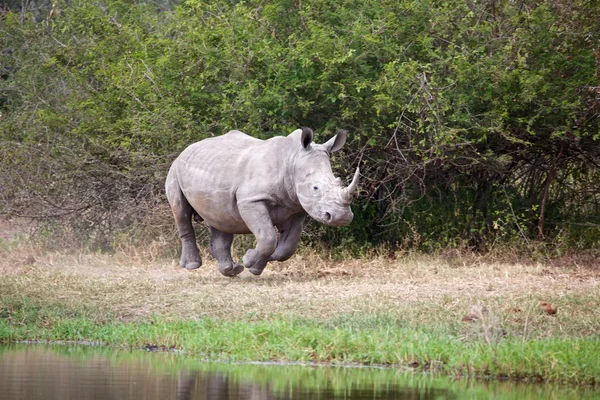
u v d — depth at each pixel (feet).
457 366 101.45
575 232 190.39
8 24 250.78
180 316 128.77
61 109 217.15
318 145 144.97
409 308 128.57
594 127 177.06
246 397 86.33
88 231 200.95
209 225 157.99
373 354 106.11
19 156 202.39
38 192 199.11
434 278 155.02
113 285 149.28
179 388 90.43
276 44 179.52
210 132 181.57
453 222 188.65
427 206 190.49
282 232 153.17
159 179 185.06
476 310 123.03
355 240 189.57
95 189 197.16
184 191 157.89
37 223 203.62
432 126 167.73
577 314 126.31
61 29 233.96
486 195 192.13
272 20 184.75
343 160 181.16
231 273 157.17
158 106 182.19
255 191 146.72
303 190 142.10
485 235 187.83
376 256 184.03
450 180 187.83
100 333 121.19
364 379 96.73
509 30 177.27
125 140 187.21
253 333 113.80
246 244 182.60
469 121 169.27
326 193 139.64
